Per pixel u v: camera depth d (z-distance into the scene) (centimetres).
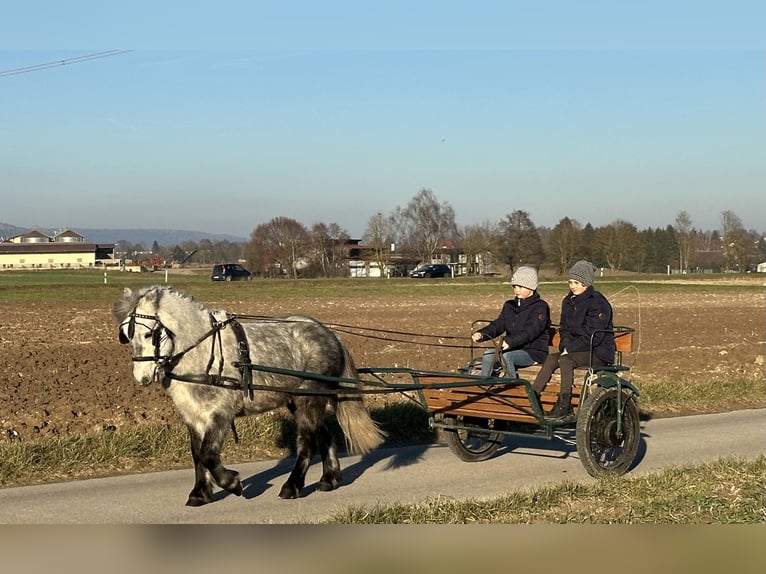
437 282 6612
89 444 1127
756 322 3431
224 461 1153
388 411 1377
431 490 999
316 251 9706
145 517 872
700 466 1056
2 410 1373
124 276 8406
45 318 3325
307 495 980
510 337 1091
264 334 998
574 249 9312
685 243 11388
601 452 1089
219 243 16212
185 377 917
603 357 1088
